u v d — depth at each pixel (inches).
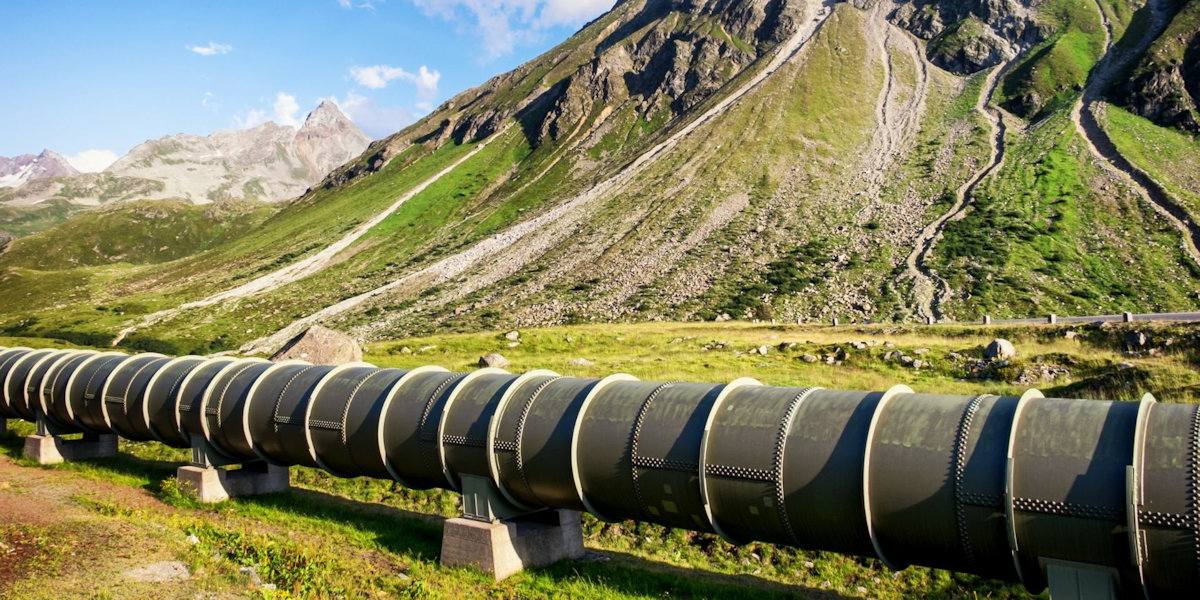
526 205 6850.4
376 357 1790.1
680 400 553.6
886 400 486.9
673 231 4852.4
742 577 617.0
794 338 1734.7
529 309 4010.8
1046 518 405.1
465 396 651.5
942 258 3690.9
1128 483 381.1
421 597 555.8
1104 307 3016.7
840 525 473.7
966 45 7229.3
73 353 1086.4
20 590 518.3
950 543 443.8
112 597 517.3
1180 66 5556.1
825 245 4207.7
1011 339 1466.5
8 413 1117.1
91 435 1066.7
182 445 896.3
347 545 689.0
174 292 6609.3
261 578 583.5
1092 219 3951.8
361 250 6850.4
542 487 593.6
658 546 690.2
